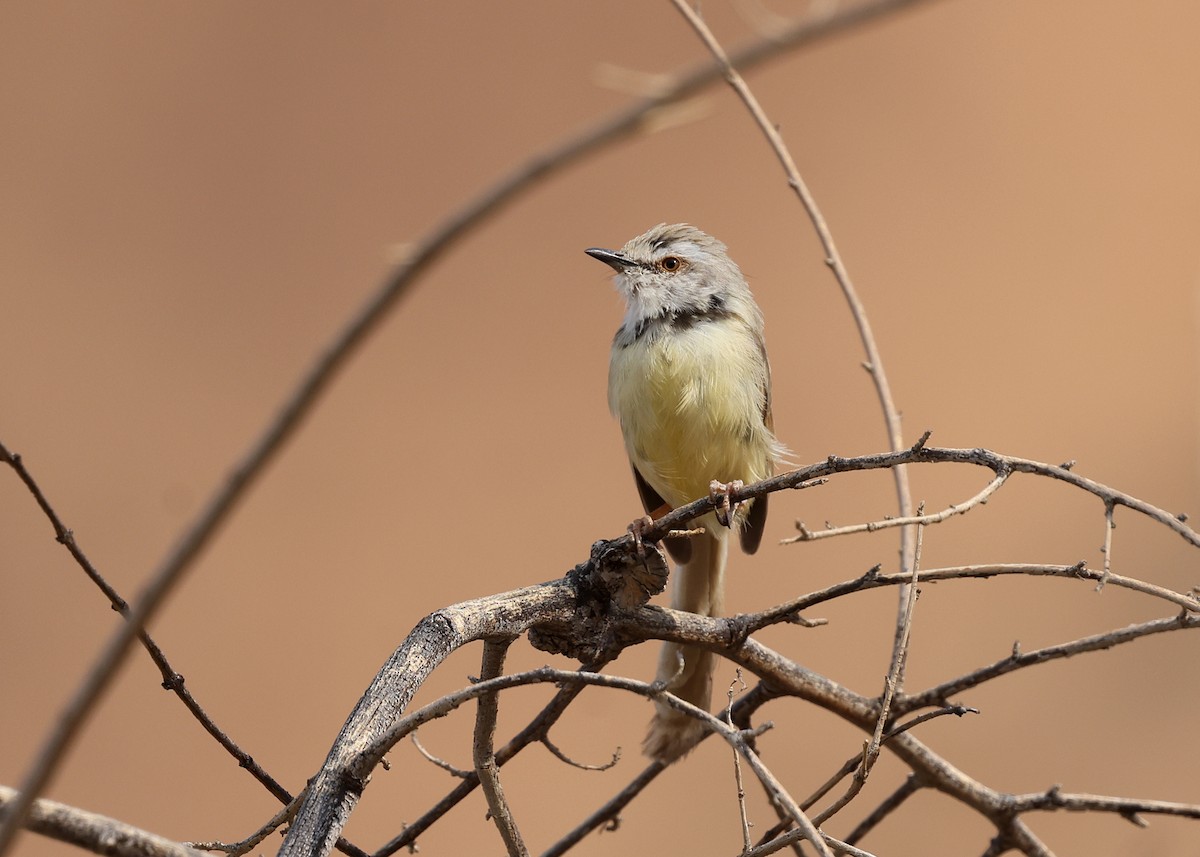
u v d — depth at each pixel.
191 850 4.61
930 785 7.71
